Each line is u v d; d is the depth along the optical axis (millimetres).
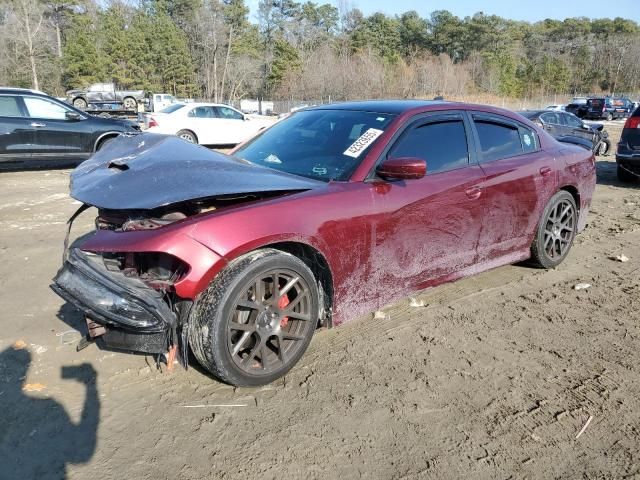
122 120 11664
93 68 59469
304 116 4117
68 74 59844
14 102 10266
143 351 2689
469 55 82750
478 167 3932
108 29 63438
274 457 2395
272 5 76312
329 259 3041
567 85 78938
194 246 2566
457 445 2502
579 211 4992
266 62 65500
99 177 3000
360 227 3146
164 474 2283
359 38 75938
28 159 10461
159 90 63781
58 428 2557
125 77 62438
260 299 2803
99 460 2357
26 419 2615
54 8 72875
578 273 4828
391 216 3295
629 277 4746
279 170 3457
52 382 2930
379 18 84812
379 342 3455
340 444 2490
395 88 48656
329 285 3137
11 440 2467
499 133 4258
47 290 4238
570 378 3084
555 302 4148
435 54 85375
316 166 3428
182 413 2691
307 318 3027
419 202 3443
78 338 3424
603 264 5117
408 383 2994
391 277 3432
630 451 2482
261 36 74375
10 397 2787
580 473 2342
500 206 4051
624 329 3709
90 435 2516
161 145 3365
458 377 3066
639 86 81875
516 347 3430
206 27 65812
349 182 3223
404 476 2305
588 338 3568
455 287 4426
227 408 2736
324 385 2957
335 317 3205
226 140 16734
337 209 3049
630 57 82688
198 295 2660
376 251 3273
